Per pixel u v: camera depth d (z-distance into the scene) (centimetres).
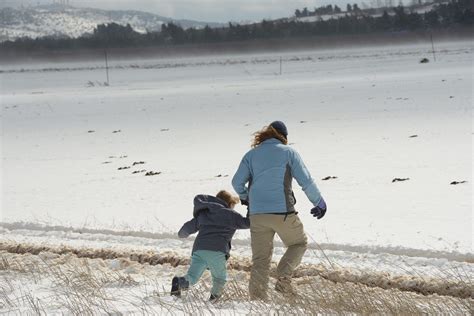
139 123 9481
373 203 3709
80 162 6344
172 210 3822
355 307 1669
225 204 2002
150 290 2003
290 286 1948
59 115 11475
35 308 1708
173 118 9875
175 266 2545
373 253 2658
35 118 11231
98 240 3123
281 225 1950
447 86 11944
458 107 8644
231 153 6216
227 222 1948
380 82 14512
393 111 8831
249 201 1986
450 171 4600
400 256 2545
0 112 12744
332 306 1673
